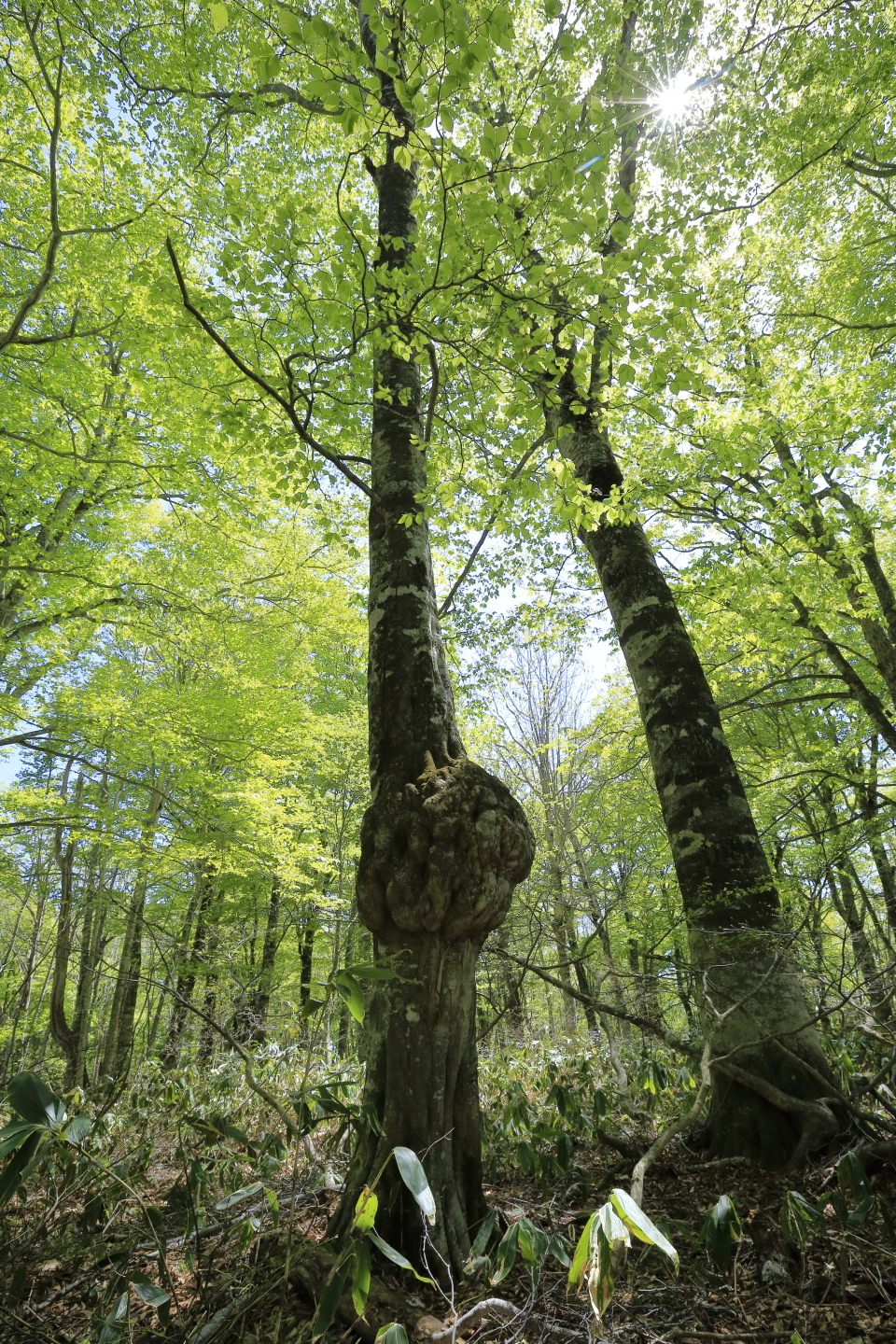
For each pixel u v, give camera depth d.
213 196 7.10
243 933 11.32
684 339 4.09
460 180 3.34
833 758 10.15
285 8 2.69
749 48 6.69
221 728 8.80
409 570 3.74
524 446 4.85
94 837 8.22
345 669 14.45
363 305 3.76
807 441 7.30
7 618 8.62
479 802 3.00
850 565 8.78
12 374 7.17
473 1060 2.95
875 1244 2.57
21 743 7.86
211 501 8.12
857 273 8.95
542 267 3.68
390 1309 2.27
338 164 8.09
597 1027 8.63
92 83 6.79
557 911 9.65
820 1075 3.46
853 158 8.03
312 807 11.55
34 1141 1.98
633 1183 2.32
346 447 6.23
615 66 6.38
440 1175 2.68
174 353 6.39
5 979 14.41
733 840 4.27
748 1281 2.52
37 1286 2.85
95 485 8.32
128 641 12.43
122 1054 10.41
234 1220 3.17
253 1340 2.29
